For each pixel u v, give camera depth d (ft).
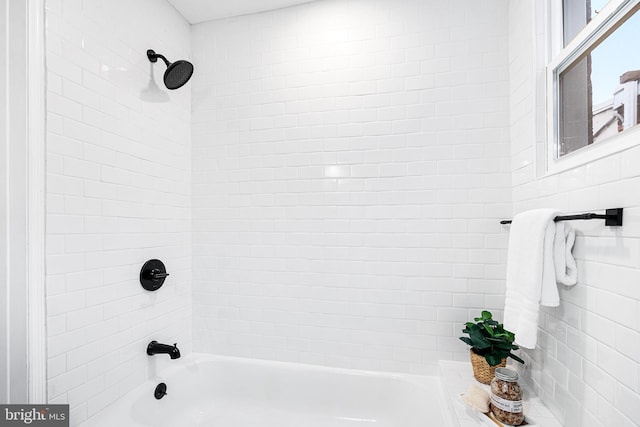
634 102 2.63
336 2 5.84
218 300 6.30
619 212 2.65
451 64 5.36
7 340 3.43
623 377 2.63
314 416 5.62
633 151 2.52
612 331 2.77
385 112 5.60
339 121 5.79
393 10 5.59
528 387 4.55
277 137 6.07
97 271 4.31
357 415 5.48
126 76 4.87
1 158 3.40
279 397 5.82
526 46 4.48
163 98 5.69
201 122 6.44
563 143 3.86
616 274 2.72
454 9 5.36
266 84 6.13
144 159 5.23
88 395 4.14
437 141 5.39
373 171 5.64
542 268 3.39
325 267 5.82
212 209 6.35
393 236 5.56
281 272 6.01
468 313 5.27
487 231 5.21
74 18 4.01
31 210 3.48
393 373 5.52
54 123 3.74
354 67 5.74
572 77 3.66
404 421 5.17
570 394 3.45
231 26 6.32
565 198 3.53
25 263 3.47
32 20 3.51
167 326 5.72
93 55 4.29
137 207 5.07
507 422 3.51
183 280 6.18
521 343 3.49
